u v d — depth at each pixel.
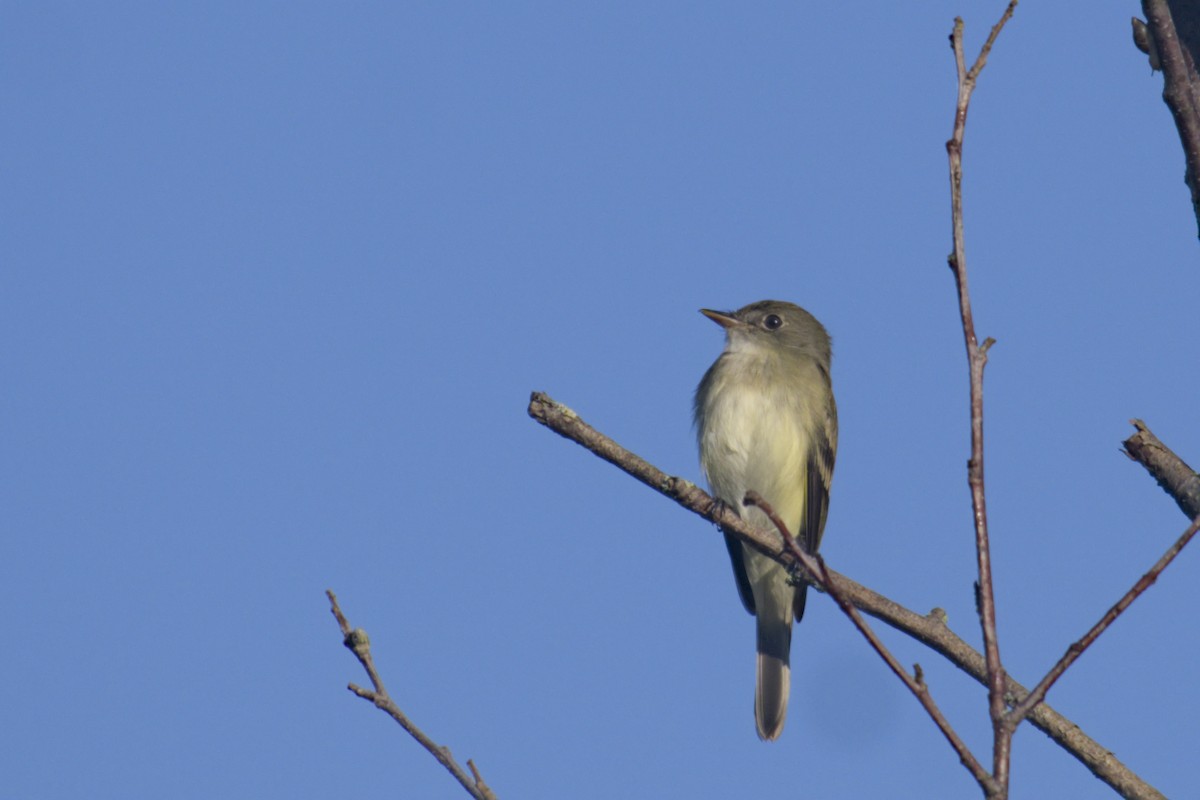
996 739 5.82
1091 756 8.70
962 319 6.66
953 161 6.87
